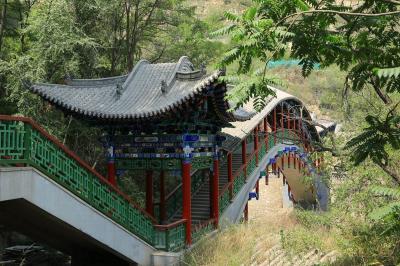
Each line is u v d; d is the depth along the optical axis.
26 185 10.54
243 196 23.39
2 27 22.72
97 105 15.83
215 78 14.17
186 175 16.16
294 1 5.26
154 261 14.74
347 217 12.49
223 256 14.49
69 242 14.74
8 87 19.23
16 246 21.50
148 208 18.64
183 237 16.14
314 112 44.94
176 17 27.05
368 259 10.48
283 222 19.72
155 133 16.45
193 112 15.75
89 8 21.55
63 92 15.66
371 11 5.95
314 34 5.87
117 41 25.38
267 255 14.45
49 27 19.27
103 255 15.50
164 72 17.08
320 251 14.11
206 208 20.88
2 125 10.09
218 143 19.08
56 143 11.53
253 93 4.55
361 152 5.84
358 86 6.08
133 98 16.12
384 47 6.08
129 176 23.80
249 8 4.79
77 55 19.53
